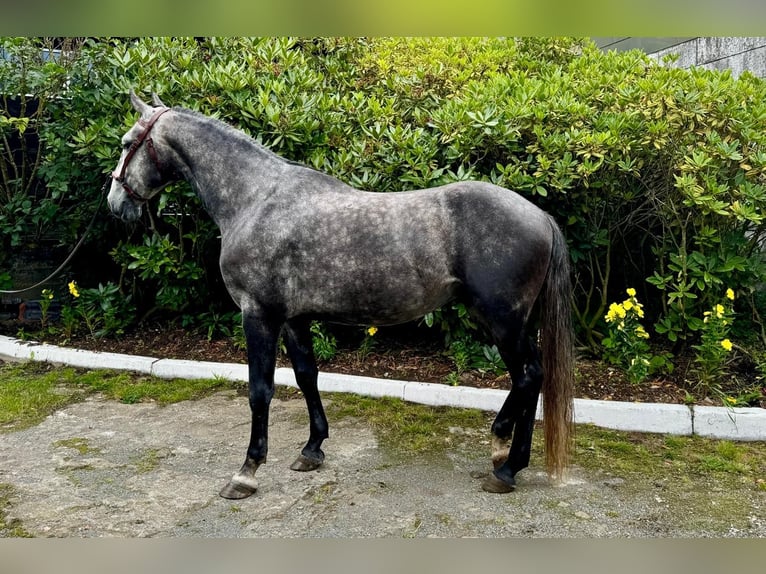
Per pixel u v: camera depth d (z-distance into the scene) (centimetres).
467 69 470
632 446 284
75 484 250
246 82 390
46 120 469
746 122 324
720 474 255
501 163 364
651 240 395
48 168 448
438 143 362
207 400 355
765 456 271
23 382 388
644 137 325
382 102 421
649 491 241
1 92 451
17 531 213
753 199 310
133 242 480
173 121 255
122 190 261
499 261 216
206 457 278
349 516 224
